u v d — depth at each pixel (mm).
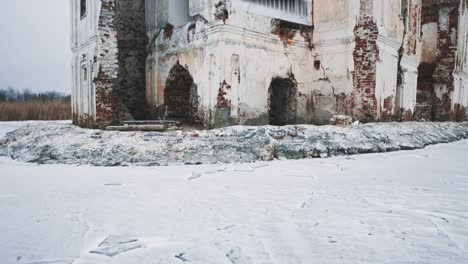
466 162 7160
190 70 10117
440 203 3947
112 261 2486
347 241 2826
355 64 10555
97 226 3205
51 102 30109
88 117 11484
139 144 7289
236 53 9180
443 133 12188
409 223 3260
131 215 3531
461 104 16984
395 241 2822
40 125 10727
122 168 6398
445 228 3121
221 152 7211
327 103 11234
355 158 7648
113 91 10852
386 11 10695
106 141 7492
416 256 2531
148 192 4504
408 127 10781
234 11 9055
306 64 11484
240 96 9359
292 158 7562
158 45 11820
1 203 3979
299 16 11016
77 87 12656
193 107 11164
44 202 4020
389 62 11094
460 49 16344
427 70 16656
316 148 7945
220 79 8914
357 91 10547
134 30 12688
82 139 7809
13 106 24656
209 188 4738
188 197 4242
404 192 4496
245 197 4242
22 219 3410
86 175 5723
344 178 5480
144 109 12953
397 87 12492
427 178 5465
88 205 3891
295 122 11203
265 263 2438
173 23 11242
